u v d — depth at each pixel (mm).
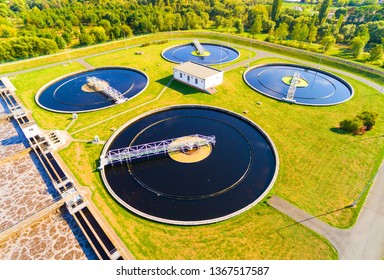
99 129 38438
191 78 50156
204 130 38531
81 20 103250
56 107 45031
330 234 23672
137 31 94938
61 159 32719
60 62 65438
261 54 70688
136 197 28047
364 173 30406
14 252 22734
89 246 23172
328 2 85312
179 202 27500
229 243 23062
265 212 25750
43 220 25625
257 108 43438
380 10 97125
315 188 28438
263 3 135125
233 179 30281
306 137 36438
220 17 103875
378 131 37688
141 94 48125
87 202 26562
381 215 25438
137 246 22812
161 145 35062
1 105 46219
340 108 43562
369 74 57375
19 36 72750
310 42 79062
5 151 34812
